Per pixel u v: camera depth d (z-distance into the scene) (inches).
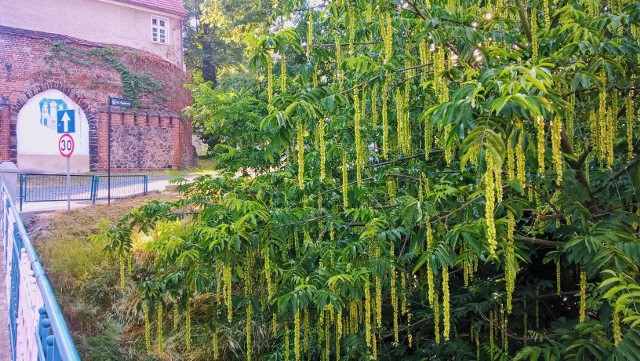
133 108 676.1
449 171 134.0
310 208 122.9
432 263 85.4
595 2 104.7
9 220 205.9
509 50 108.7
